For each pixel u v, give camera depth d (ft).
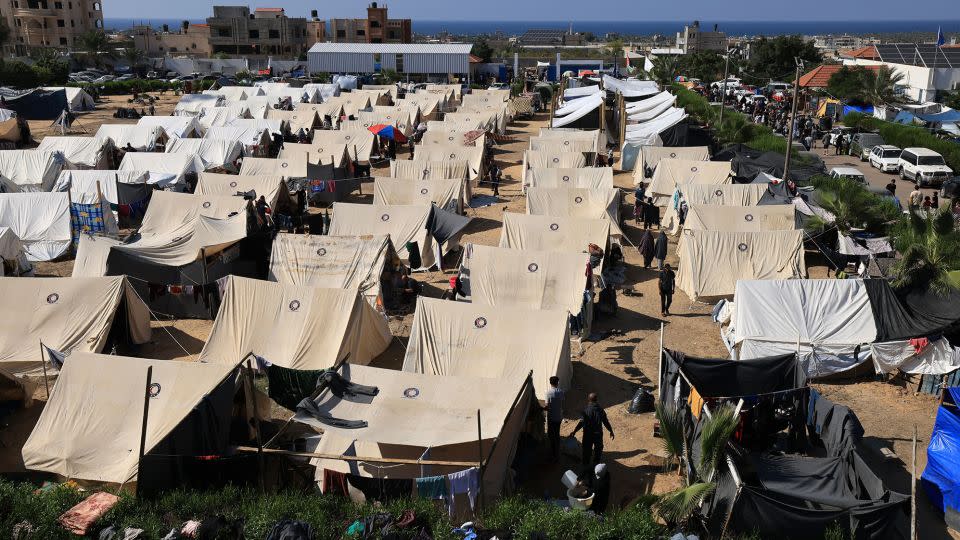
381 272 84.89
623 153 162.20
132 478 51.21
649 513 46.80
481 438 49.08
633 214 127.54
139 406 55.57
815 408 55.26
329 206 131.95
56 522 46.32
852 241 94.27
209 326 82.28
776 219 100.48
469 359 65.87
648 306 87.76
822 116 221.05
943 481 49.52
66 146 145.38
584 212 111.75
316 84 281.54
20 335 71.20
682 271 91.25
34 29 426.51
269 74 366.22
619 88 235.81
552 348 65.62
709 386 61.26
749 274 87.66
